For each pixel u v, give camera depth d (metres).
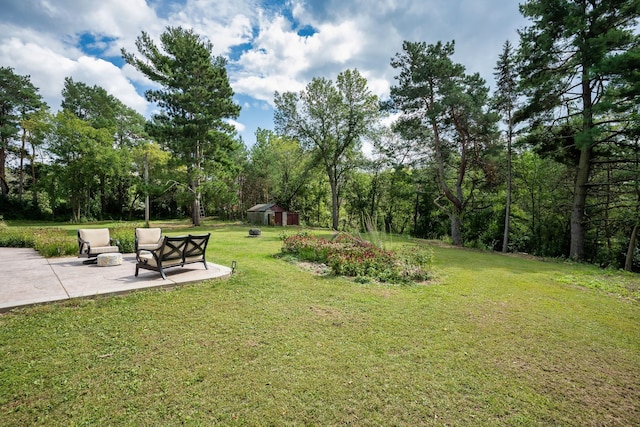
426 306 4.83
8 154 31.92
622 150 12.15
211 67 22.42
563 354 3.30
